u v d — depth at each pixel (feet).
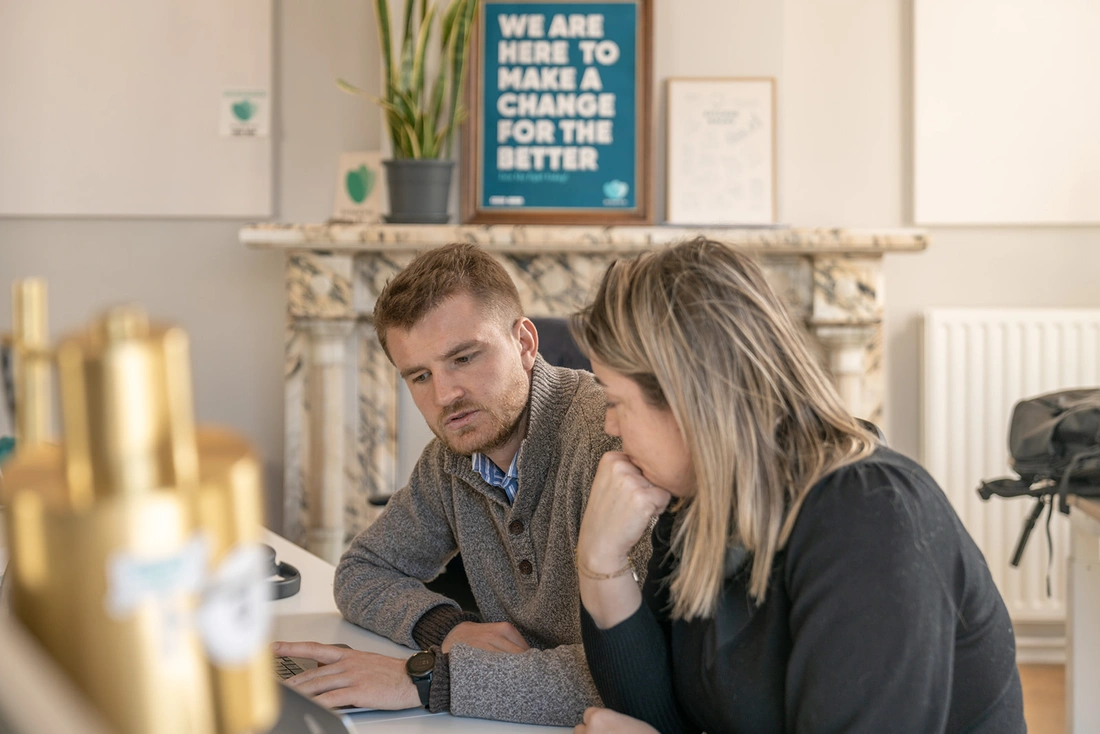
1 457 3.63
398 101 10.09
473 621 4.88
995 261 10.91
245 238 9.99
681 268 3.22
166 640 1.22
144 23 10.88
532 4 10.48
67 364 1.17
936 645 3.00
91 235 11.13
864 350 10.46
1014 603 10.62
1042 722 9.25
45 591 1.19
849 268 10.11
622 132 10.47
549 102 10.47
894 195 10.89
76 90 10.92
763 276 3.31
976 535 10.57
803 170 10.89
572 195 10.48
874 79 10.84
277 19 10.98
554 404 4.61
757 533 3.16
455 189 10.62
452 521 5.09
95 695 1.20
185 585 1.22
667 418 3.29
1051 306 10.90
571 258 10.36
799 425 3.24
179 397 1.23
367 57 10.95
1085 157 10.71
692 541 3.34
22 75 10.93
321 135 11.01
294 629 4.86
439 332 4.43
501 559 4.88
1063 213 10.75
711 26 10.54
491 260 4.63
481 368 4.47
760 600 3.19
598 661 3.71
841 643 2.99
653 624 3.70
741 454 3.14
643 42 10.44
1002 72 10.71
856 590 3.00
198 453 1.35
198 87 10.93
